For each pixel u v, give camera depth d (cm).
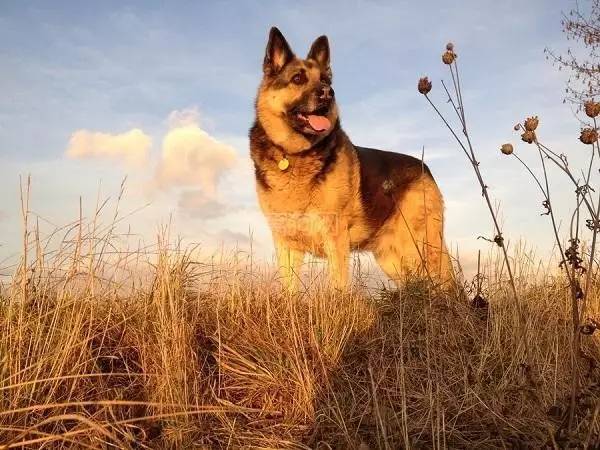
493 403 81
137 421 75
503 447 69
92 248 94
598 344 98
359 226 165
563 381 85
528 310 108
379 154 176
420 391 90
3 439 65
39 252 94
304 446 74
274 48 158
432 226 176
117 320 96
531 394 72
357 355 102
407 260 172
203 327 103
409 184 175
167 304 97
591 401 68
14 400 69
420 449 72
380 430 76
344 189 153
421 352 100
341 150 155
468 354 99
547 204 61
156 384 81
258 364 94
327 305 112
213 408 80
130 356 91
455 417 80
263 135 155
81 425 70
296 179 150
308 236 154
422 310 113
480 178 66
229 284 114
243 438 77
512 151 61
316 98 146
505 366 96
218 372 92
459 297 122
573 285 62
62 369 77
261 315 108
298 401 85
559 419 65
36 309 90
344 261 154
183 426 75
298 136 148
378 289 129
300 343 98
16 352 76
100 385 79
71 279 93
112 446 69
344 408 84
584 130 56
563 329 101
